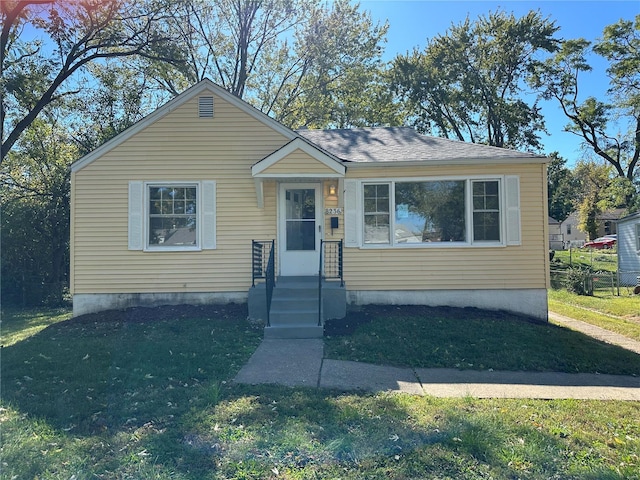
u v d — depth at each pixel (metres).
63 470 3.27
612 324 10.13
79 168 10.13
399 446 3.64
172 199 10.29
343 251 10.10
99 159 10.16
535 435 3.89
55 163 17.88
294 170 9.40
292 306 8.68
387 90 31.83
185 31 20.97
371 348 6.96
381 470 3.28
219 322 8.77
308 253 10.26
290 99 25.52
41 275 15.80
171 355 6.53
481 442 3.71
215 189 10.24
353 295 10.09
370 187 10.13
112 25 16.39
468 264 9.98
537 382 5.68
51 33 15.28
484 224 9.99
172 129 10.23
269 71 25.36
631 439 3.88
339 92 26.14
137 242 10.13
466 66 31.14
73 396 4.85
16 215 15.15
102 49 17.44
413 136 12.00
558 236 58.12
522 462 3.42
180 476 3.17
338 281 9.74
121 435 3.85
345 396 4.91
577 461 3.47
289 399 4.75
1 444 3.69
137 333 7.98
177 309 9.78
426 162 9.81
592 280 16.59
